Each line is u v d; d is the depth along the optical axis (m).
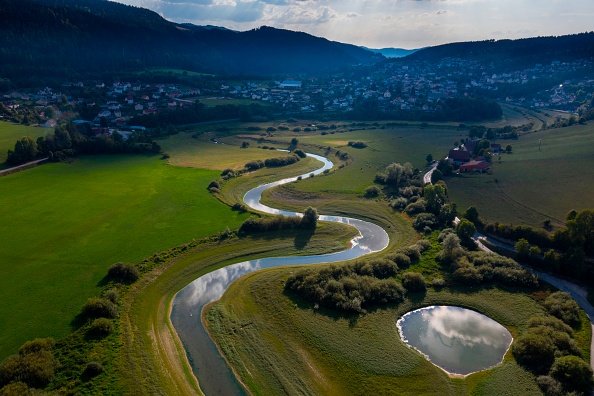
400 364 59.00
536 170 139.12
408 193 126.44
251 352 61.91
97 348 59.97
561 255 81.62
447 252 86.88
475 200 117.31
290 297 74.56
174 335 65.94
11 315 67.50
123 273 79.19
